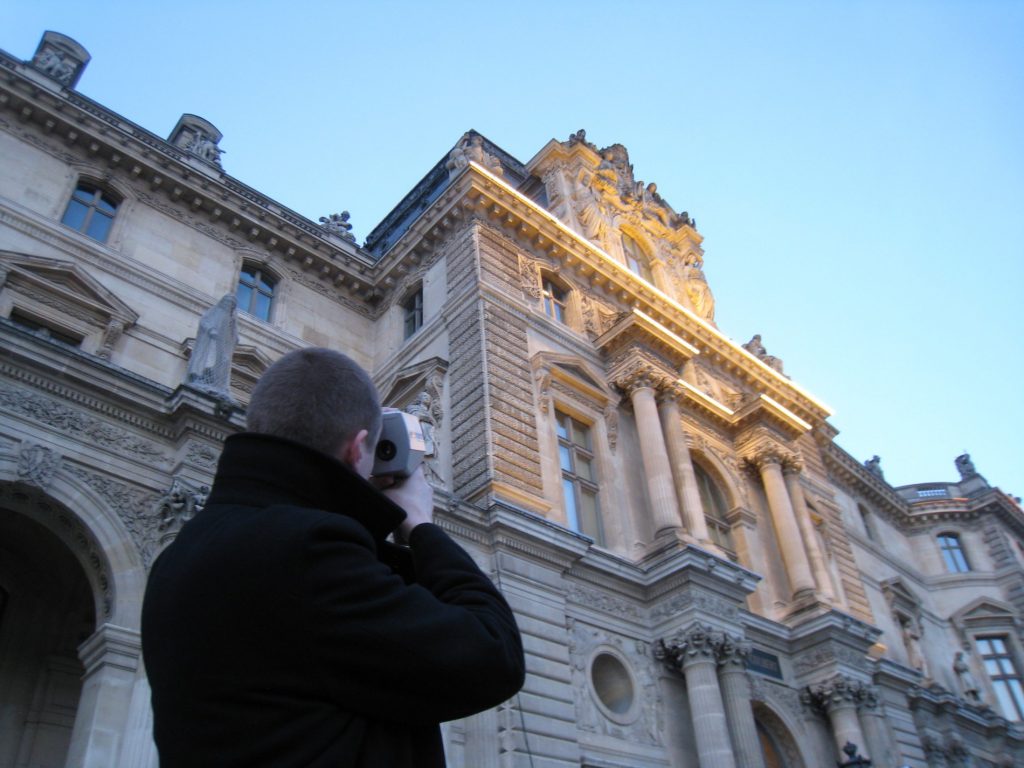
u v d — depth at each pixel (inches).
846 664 1099.9
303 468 108.3
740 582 971.9
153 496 621.6
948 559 2113.7
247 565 93.6
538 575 835.4
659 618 933.2
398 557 123.0
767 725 1043.9
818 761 1037.8
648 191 1631.4
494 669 98.4
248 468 109.2
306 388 119.6
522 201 1202.6
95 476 601.3
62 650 702.5
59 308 930.1
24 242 948.6
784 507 1252.5
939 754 1285.7
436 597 106.5
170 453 646.5
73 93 1088.2
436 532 119.9
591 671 845.2
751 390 1488.7
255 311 1161.4
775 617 1168.2
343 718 90.0
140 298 1021.8
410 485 127.5
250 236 1205.7
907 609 1723.7
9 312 888.9
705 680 874.1
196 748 88.6
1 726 653.3
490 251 1139.3
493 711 727.7
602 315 1243.8
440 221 1196.5
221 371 704.4
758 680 1037.8
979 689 1817.2
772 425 1346.0
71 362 611.5
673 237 1598.2
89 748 505.7
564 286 1233.4
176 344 1018.1
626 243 1487.5
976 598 1975.9
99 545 579.5
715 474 1263.5
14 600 697.0
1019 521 2207.2
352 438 120.2
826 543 1428.4
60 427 598.2
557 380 1073.5
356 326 1267.2
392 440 128.0
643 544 1013.2
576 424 1088.8
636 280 1309.1
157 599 100.9
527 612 798.5
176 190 1138.7
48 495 573.6
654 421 1090.7
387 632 91.4
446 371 1048.8
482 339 1016.9
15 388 589.6
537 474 938.1
